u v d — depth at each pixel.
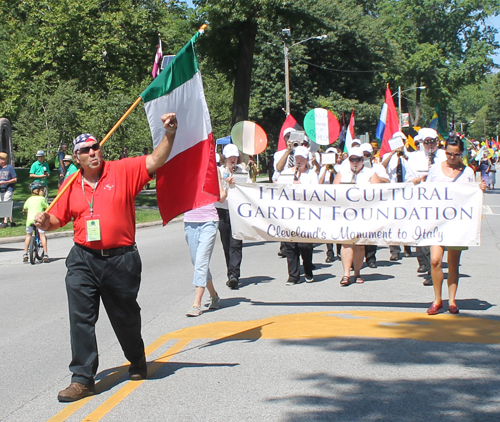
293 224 7.36
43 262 12.76
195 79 5.28
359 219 7.21
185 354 5.83
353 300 8.16
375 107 51.25
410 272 10.35
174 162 5.31
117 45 31.42
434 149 9.33
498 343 5.96
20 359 5.88
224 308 7.84
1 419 4.36
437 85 61.09
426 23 63.34
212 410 4.39
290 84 48.66
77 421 4.27
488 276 9.79
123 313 4.87
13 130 35.06
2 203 16.05
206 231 7.43
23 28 36.84
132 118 30.14
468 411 4.28
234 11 29.72
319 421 4.14
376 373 5.12
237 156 9.59
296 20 34.03
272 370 5.27
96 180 4.77
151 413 4.37
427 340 6.09
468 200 6.96
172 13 40.44
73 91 31.05
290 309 7.70
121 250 4.74
